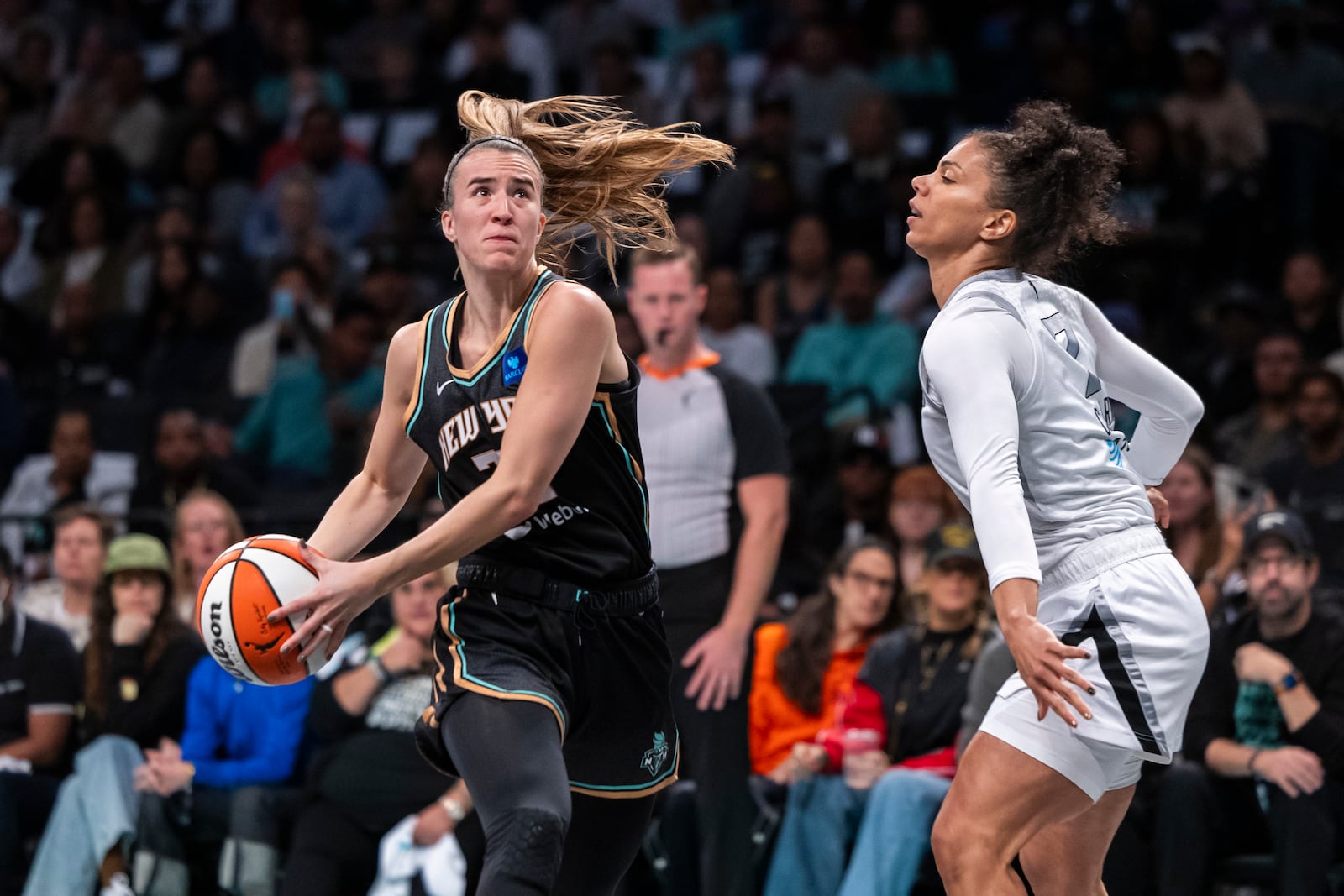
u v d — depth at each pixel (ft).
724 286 72.95
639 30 111.45
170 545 59.47
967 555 45.27
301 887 44.24
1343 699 41.22
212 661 48.88
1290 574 41.81
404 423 27.37
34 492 72.18
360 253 91.40
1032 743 26.17
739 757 41.57
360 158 99.40
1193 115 86.38
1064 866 28.63
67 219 91.91
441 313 27.35
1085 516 26.91
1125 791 27.96
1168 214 79.30
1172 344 73.26
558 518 26.61
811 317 76.79
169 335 83.10
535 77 104.68
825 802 43.78
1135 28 90.53
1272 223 78.07
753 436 42.78
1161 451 30.78
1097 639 26.23
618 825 27.96
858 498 59.00
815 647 47.06
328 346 75.05
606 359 26.63
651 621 27.81
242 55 109.91
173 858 45.98
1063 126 28.30
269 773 47.70
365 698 45.85
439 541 25.00
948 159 28.71
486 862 23.72
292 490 70.44
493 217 25.88
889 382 70.38
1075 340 27.68
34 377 84.84
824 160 89.25
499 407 26.04
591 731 27.14
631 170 29.35
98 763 46.03
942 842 26.55
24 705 49.06
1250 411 64.85
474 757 24.79
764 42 106.73
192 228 90.68
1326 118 87.45
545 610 26.45
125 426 78.02
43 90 111.55
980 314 26.86
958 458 26.04
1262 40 96.32
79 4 120.06
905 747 44.68
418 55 109.91
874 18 101.81
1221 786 41.27
